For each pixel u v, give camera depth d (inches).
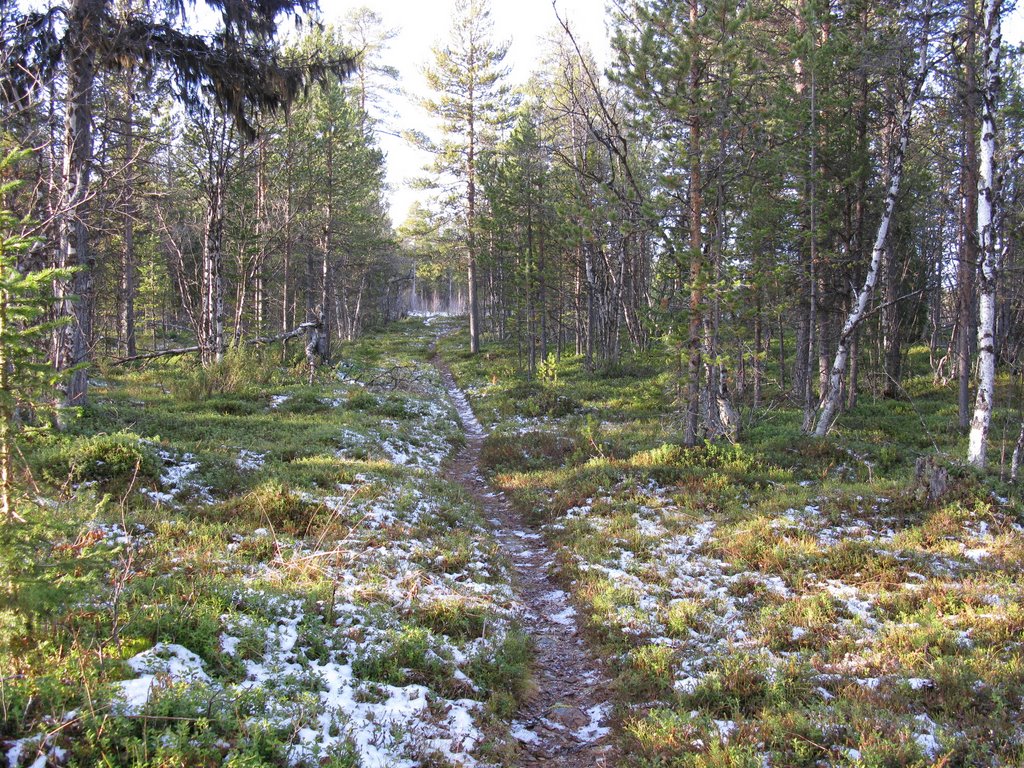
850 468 550.6
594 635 289.9
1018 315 882.8
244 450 484.7
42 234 383.6
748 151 612.1
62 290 425.1
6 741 131.9
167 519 318.3
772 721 194.5
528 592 353.7
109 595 204.4
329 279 1328.7
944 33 591.8
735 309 565.6
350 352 1523.1
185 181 976.3
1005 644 242.8
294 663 203.6
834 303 832.3
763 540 384.8
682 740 195.8
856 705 201.8
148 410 591.8
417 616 267.0
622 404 908.6
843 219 788.0
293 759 154.9
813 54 634.2
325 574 284.7
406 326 2677.2
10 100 435.2
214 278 863.7
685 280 584.7
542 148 1143.6
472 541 390.3
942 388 997.2
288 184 1202.0
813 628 273.6
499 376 1286.9
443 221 1621.6
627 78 535.2
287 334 1043.9
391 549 343.0
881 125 757.3
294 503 368.5
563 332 1609.3
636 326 1307.8
